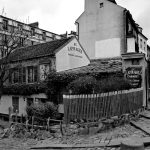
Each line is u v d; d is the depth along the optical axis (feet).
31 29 146.41
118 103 32.96
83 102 31.50
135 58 40.78
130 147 15.74
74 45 67.41
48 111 46.39
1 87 64.69
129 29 86.69
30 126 36.68
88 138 27.48
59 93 57.36
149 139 22.72
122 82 37.86
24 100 65.36
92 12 89.10
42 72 62.44
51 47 64.80
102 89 35.29
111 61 65.31
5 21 112.98
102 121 29.91
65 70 62.28
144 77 40.60
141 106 38.78
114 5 83.71
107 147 22.31
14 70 68.18
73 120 32.01
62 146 24.31
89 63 73.82
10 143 30.48
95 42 87.04
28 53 70.28
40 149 25.50
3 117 71.77
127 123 32.35
